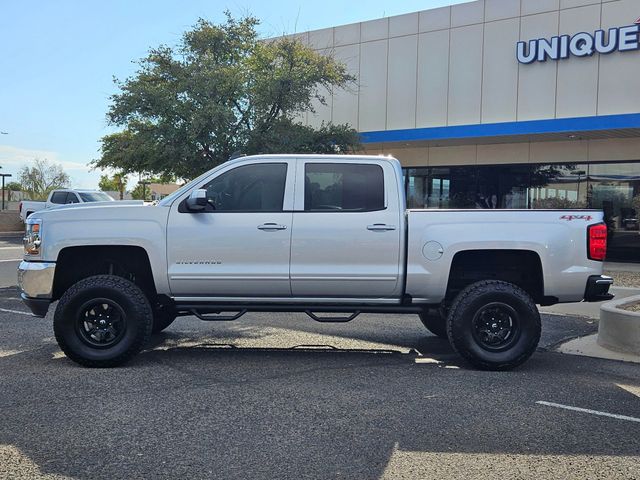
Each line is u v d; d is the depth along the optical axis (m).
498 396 5.63
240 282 6.65
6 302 10.91
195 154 19.50
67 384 5.86
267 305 6.82
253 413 5.07
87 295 6.45
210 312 7.13
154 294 7.24
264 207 6.73
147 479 3.83
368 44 21.64
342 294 6.72
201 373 6.34
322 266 6.61
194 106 19.55
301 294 6.73
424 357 7.26
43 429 4.66
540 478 3.91
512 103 18.83
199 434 4.59
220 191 6.80
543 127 16.98
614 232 18.02
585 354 7.50
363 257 6.61
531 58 18.31
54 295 6.80
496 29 19.05
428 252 6.61
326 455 4.23
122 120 19.72
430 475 3.93
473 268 7.12
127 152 20.45
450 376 6.34
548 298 6.88
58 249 6.62
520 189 19.58
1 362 6.72
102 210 6.70
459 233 6.59
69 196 26.36
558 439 4.57
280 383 5.99
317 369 6.57
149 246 6.61
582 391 5.84
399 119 21.06
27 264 6.70
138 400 5.39
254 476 3.89
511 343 6.54
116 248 6.84
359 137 20.53
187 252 6.62
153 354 7.22
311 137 19.94
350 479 3.86
